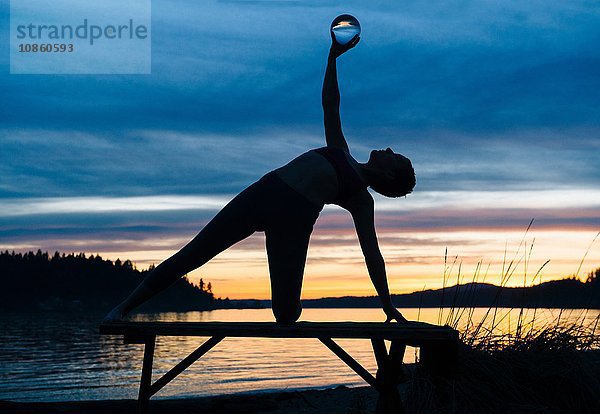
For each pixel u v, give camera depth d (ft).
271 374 44.73
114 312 10.77
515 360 15.12
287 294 11.13
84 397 37.91
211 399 19.63
